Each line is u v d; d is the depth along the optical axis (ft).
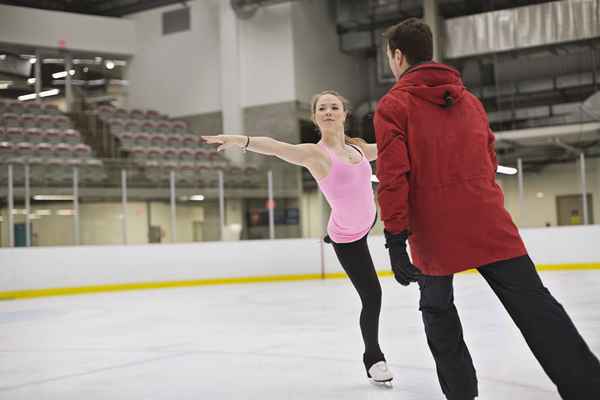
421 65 7.54
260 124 65.05
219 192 47.34
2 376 13.78
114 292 39.42
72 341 19.07
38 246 40.47
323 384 11.55
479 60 61.46
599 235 42.27
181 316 24.90
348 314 23.22
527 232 43.55
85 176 45.34
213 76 67.26
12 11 63.72
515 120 61.05
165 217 49.08
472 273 42.45
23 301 35.06
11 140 54.80
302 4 65.72
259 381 12.09
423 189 7.27
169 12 69.77
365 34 66.80
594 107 54.13
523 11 57.72
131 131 62.39
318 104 10.92
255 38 65.62
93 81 69.56
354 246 11.34
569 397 6.70
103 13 72.49
